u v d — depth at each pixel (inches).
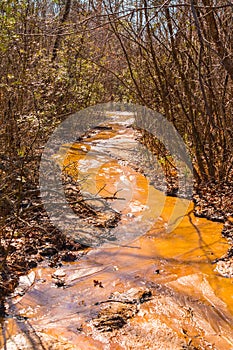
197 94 273.9
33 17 258.4
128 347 124.1
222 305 146.0
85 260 181.3
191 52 269.7
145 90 328.8
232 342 127.4
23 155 202.5
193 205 250.5
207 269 172.1
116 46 368.2
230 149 252.4
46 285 158.6
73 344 124.6
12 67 231.6
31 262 172.4
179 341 126.7
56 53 323.3
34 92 229.8
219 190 259.8
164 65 290.4
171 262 179.5
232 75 194.5
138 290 155.3
